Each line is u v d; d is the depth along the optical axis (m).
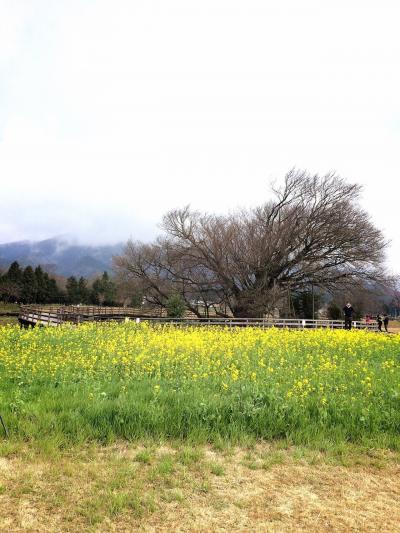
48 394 8.84
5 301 83.00
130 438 6.81
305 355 14.68
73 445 6.51
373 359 14.31
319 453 6.64
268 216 42.88
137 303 54.47
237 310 42.03
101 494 5.13
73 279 100.06
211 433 7.03
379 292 40.41
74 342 16.98
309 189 41.31
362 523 4.75
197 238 42.66
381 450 6.73
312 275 40.25
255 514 4.88
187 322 30.41
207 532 4.50
